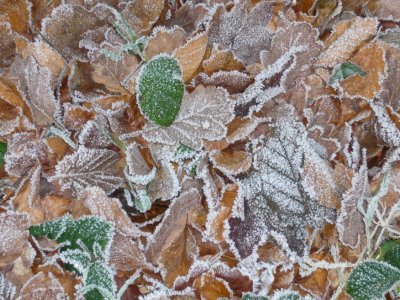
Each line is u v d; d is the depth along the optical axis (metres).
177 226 0.50
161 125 0.51
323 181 0.51
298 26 0.54
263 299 0.48
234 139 0.51
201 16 0.55
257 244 0.50
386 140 0.53
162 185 0.51
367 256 0.51
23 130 0.51
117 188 0.52
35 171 0.50
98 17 0.55
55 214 0.50
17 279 0.48
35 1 0.56
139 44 0.54
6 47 0.54
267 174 0.51
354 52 0.55
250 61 0.55
